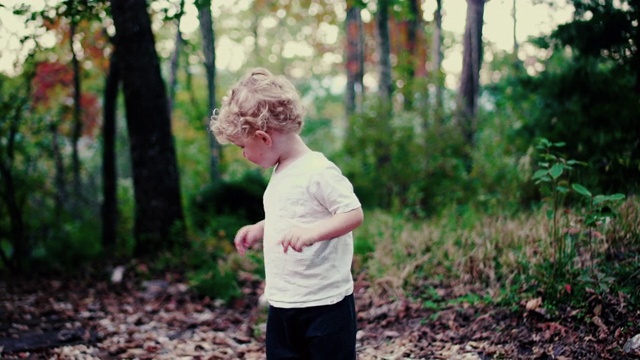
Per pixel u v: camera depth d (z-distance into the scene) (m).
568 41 6.24
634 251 4.23
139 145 8.06
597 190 5.40
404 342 4.02
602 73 6.11
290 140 2.53
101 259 8.35
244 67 25.27
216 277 6.14
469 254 4.99
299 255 2.43
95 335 4.89
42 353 4.40
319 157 2.51
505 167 8.28
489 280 4.65
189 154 17.28
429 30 20.25
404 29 17.95
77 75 10.13
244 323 5.12
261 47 25.50
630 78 5.98
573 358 3.29
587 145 5.96
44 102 9.53
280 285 2.48
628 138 5.70
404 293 4.86
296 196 2.45
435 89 10.68
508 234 5.18
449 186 9.17
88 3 7.30
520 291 4.15
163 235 8.09
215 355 4.23
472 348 3.71
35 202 9.74
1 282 7.55
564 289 3.87
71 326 5.16
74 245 8.59
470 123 10.15
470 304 4.32
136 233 8.22
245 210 9.78
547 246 4.53
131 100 7.98
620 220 4.50
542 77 6.60
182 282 6.65
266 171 13.18
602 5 5.97
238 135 2.47
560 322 3.66
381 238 6.47
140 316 5.51
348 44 16.77
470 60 11.25
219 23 20.19
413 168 9.67
